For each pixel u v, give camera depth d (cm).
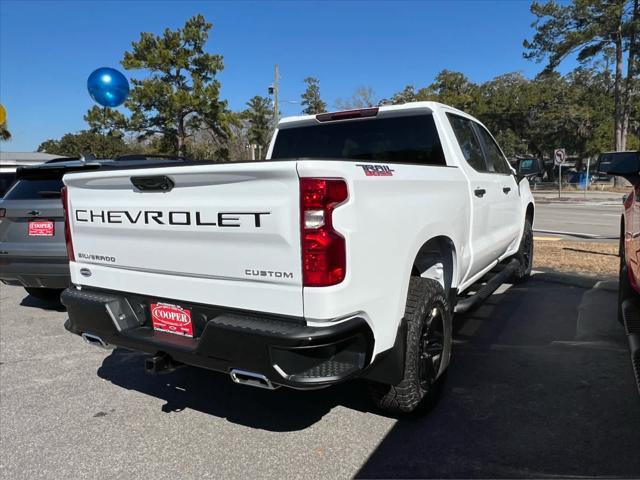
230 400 385
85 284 352
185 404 380
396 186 295
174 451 314
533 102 4328
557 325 523
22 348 506
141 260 314
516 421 337
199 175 271
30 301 698
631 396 366
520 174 595
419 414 340
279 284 257
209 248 279
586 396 368
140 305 326
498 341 481
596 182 4422
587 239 1140
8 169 1015
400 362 300
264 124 5600
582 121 4275
